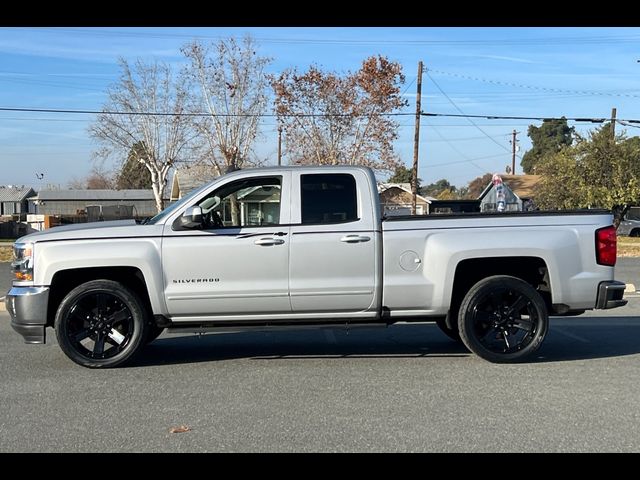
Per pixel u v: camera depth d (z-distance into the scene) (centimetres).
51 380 671
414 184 3397
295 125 3628
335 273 711
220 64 3694
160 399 602
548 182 3834
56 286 720
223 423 534
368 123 3569
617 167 3447
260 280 708
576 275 723
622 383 652
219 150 3781
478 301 723
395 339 895
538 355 782
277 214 721
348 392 621
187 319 716
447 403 584
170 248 703
